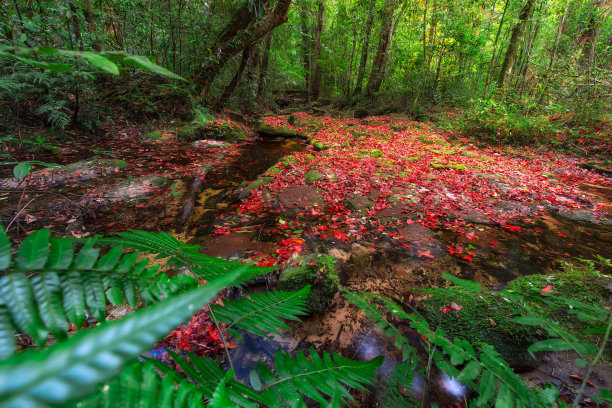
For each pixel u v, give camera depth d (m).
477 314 2.02
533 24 10.71
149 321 0.26
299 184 5.05
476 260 2.93
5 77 4.95
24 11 5.49
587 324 1.88
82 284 0.67
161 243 1.15
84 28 6.00
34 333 0.57
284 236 3.32
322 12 17.27
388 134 9.96
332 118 13.55
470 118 9.68
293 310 1.14
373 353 1.86
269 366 1.73
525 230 3.58
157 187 4.46
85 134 6.65
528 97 9.48
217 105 10.48
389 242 3.27
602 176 5.79
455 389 1.60
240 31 8.66
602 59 8.73
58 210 3.39
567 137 7.73
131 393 0.49
